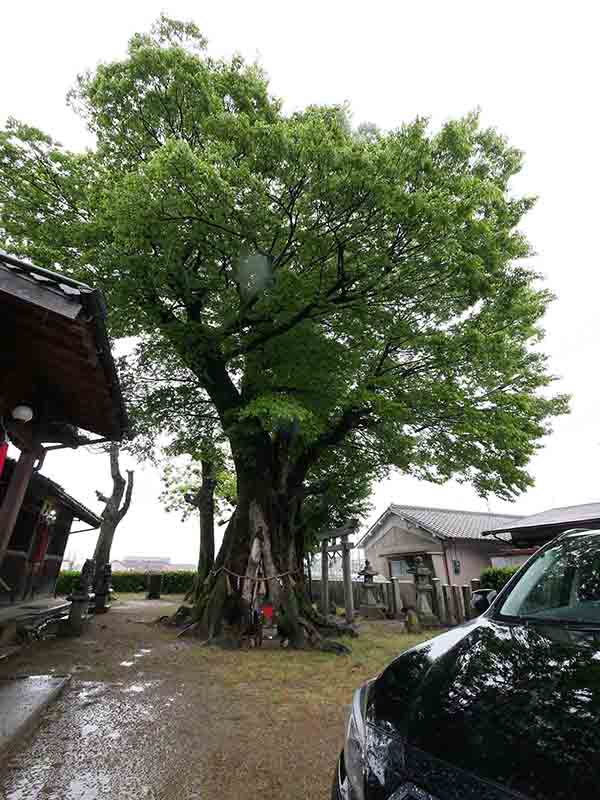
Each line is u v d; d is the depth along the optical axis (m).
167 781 2.85
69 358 4.62
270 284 7.73
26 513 9.96
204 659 6.75
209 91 7.16
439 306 8.76
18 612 8.66
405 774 1.37
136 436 11.39
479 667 1.84
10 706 3.87
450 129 7.39
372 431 10.66
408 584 14.82
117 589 24.81
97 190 7.45
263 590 8.63
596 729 1.28
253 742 3.51
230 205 6.18
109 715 4.07
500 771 1.22
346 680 5.60
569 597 2.49
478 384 9.65
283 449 10.38
